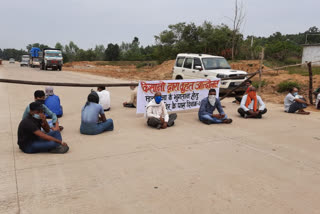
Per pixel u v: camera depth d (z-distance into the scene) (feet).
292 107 30.37
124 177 13.66
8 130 21.61
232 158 16.53
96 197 11.71
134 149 17.78
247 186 12.94
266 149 18.31
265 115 29.55
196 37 116.88
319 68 79.77
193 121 26.18
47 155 16.44
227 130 23.00
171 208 10.94
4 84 52.37
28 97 38.17
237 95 44.27
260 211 10.85
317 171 14.89
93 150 17.46
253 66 80.18
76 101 36.32
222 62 45.06
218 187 12.76
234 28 109.60
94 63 221.66
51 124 19.49
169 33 121.49
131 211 10.69
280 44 114.62
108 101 30.25
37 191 12.13
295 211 10.91
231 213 10.67
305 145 19.30
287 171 14.79
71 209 10.76
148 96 27.12
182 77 47.39
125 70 129.90
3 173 13.85
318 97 33.19
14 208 10.77
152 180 13.38
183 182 13.21
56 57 117.91
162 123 23.00
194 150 17.81
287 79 54.39
